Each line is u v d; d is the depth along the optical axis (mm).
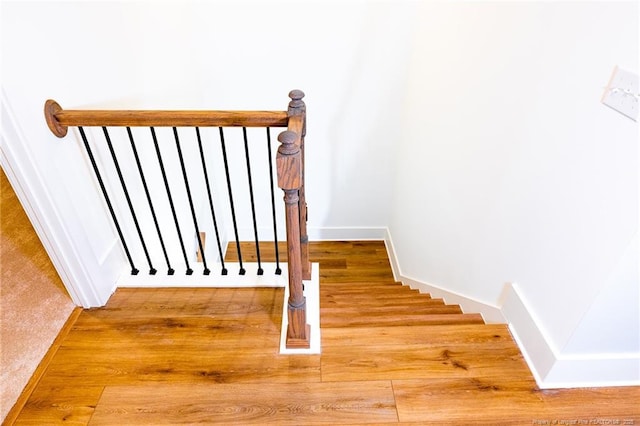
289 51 2922
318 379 1445
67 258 1595
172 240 2656
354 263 3689
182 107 2709
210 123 1455
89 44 1677
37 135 1377
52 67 1444
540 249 1510
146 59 2193
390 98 3141
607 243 1155
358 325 1876
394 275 3559
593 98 1180
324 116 3213
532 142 1528
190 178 2908
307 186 3600
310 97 3125
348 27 2838
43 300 1796
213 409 1357
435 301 2426
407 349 1554
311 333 1615
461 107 2164
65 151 1529
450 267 2479
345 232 3926
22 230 2283
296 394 1398
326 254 3787
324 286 2850
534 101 1501
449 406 1358
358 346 1568
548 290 1463
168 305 1804
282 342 1583
